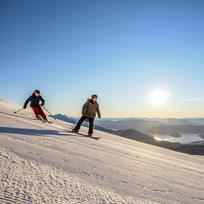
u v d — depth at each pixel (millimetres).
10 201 3230
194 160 18328
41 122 18016
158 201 4547
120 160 8891
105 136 20188
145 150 16203
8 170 4430
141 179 6246
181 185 6715
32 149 7062
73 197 3775
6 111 21672
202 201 5383
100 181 5070
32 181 4121
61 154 7363
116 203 3869
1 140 7531
